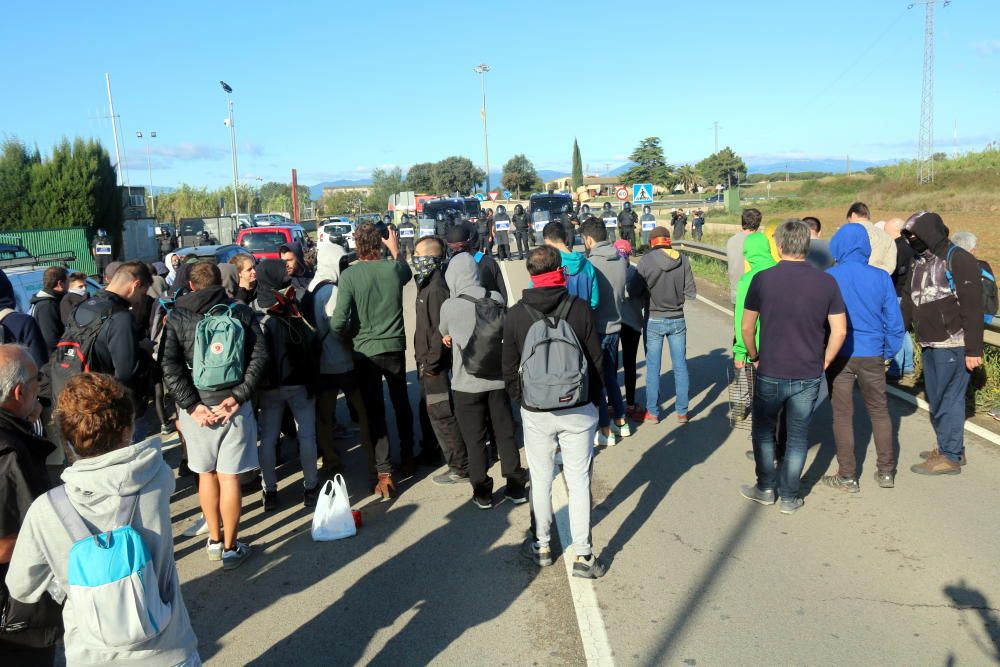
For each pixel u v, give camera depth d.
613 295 6.36
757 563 4.29
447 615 3.93
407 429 5.98
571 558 4.51
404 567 4.48
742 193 82.44
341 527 4.90
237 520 4.59
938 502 4.96
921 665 3.31
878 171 59.56
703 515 4.97
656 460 6.05
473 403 5.13
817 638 3.54
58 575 2.24
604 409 6.41
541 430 4.22
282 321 5.17
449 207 28.44
